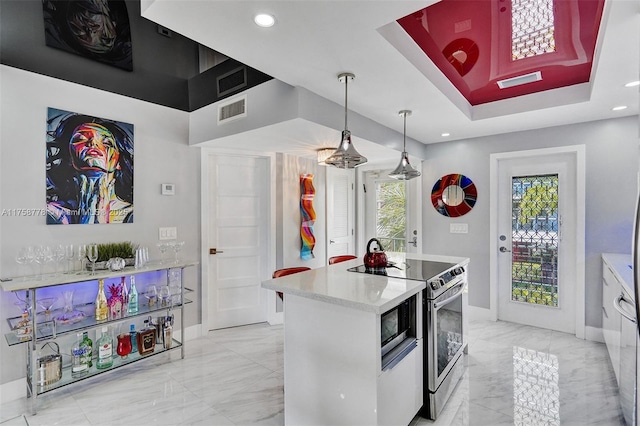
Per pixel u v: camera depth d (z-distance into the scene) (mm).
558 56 2410
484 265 4027
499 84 2893
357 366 1716
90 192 2754
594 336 3344
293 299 1986
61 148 2604
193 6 1476
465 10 1902
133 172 3027
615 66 2127
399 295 1775
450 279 2414
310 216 4223
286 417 2025
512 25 2031
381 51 1907
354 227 5109
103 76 2848
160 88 3223
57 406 2277
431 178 4422
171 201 3297
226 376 2684
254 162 3926
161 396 2393
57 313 2537
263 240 3963
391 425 1777
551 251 3650
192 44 3441
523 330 3639
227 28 1659
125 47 2986
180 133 3375
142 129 3100
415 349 2033
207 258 3570
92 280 2545
